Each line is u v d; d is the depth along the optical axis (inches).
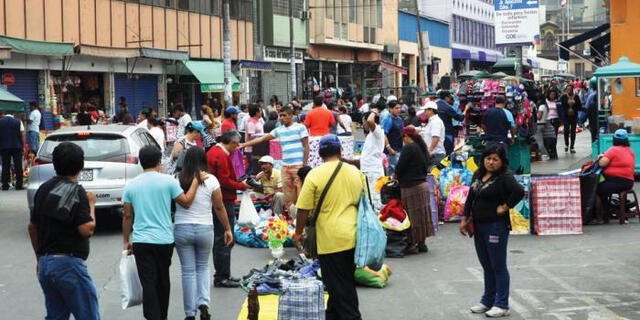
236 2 1699.1
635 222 585.3
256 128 812.0
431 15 3147.1
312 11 2005.4
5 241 554.9
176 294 405.4
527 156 806.5
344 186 313.9
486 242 352.2
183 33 1513.3
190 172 343.6
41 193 276.1
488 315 350.6
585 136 1387.8
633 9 895.1
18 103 710.5
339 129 991.6
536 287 404.2
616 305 368.5
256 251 514.0
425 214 490.9
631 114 829.2
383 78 2439.7
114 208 571.5
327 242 311.4
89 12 1242.6
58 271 271.9
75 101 1220.5
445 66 3088.1
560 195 543.5
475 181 357.1
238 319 344.2
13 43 995.9
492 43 3951.8
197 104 1610.5
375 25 2333.9
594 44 1283.2
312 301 318.0
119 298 398.6
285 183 563.2
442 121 716.7
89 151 571.2
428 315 356.5
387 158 700.7
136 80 1378.0
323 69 2108.8
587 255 478.3
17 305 386.6
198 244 345.1
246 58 1739.7
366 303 378.6
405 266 460.1
